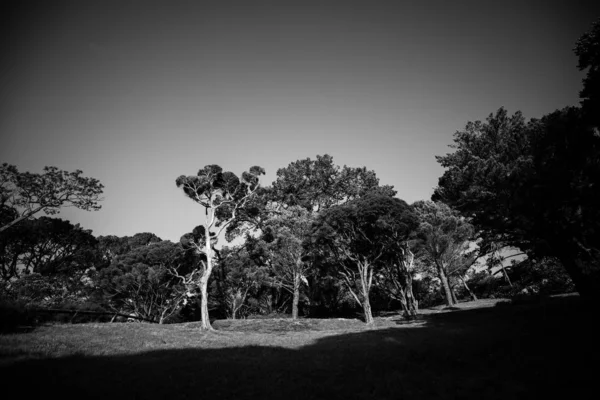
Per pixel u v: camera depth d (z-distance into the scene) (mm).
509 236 27875
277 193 50188
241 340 19109
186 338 19688
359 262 32969
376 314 41688
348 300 48719
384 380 8344
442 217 40125
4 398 6668
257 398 7125
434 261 43469
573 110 19031
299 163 51250
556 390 6824
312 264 39969
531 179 19312
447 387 7668
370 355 11812
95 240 46875
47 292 31328
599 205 17562
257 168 34094
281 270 41875
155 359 11484
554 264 38750
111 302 40750
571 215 19016
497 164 24281
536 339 11531
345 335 20234
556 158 18828
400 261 37312
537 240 23125
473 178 27625
